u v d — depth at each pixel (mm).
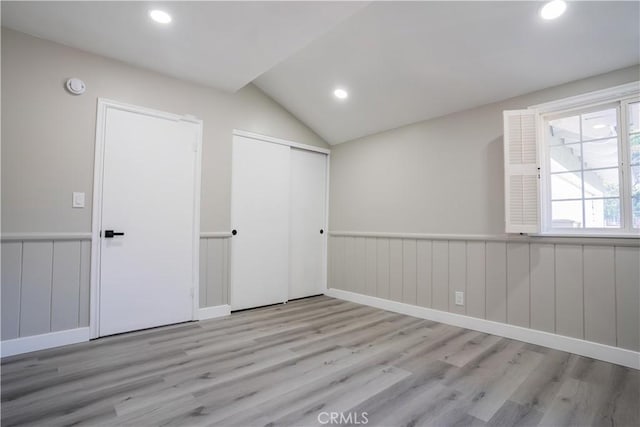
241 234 3635
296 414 1619
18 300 2309
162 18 2211
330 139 4465
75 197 2539
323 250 4574
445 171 3332
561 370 2168
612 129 2451
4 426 1484
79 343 2523
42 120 2416
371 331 2955
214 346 2521
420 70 2867
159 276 2971
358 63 2971
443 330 3018
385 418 1599
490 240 2973
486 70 2689
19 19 2211
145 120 2916
